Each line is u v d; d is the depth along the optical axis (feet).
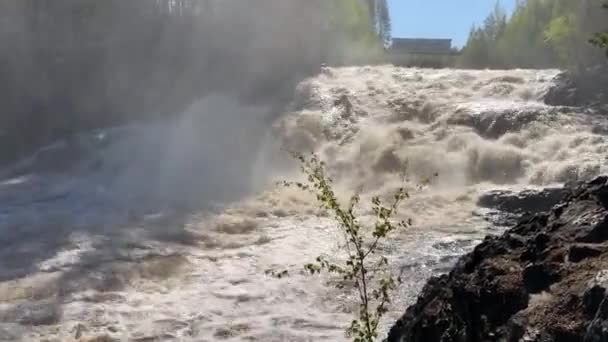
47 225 50.88
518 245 17.19
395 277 36.76
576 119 62.49
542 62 131.75
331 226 48.47
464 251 41.11
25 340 29.81
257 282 37.27
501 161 58.18
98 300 34.88
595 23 81.35
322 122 72.90
